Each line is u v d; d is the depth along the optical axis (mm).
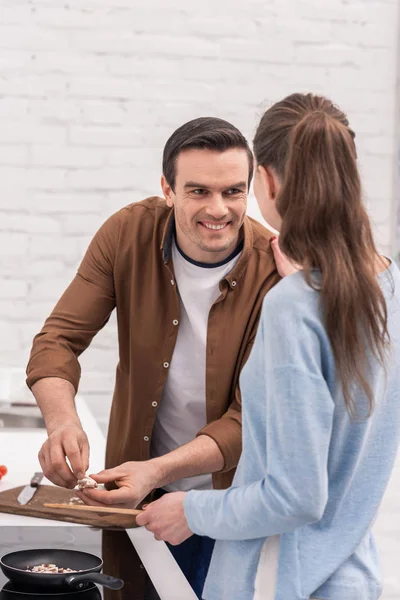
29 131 3881
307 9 3984
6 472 2068
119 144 3938
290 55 3990
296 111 1276
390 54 4047
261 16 3961
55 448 1788
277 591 1256
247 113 3990
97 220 3955
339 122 1229
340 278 1179
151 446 2137
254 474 1286
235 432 1877
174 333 2016
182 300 2018
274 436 1187
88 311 2072
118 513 1806
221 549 1351
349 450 1248
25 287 3936
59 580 1396
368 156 4074
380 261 1294
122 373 2121
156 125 3949
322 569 1252
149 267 2027
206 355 1996
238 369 2008
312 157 1201
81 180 3928
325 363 1207
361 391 1211
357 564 1303
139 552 1622
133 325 2039
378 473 1301
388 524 3697
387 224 4098
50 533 1710
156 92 3936
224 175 1786
